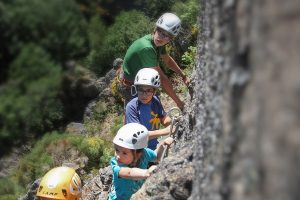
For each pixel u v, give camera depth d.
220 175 1.72
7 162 20.92
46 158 13.66
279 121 1.29
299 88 1.25
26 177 14.58
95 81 19.22
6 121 24.30
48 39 29.81
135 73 5.70
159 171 3.33
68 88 22.42
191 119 4.08
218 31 2.02
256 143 1.41
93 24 28.80
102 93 14.84
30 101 25.66
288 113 1.27
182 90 11.05
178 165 3.25
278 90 1.32
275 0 1.38
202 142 2.47
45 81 27.14
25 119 24.33
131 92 5.76
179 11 16.12
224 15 1.87
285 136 1.27
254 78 1.46
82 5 30.64
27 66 29.48
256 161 1.39
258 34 1.44
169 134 4.87
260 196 1.34
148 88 4.95
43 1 30.95
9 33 30.58
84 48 28.97
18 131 23.53
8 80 28.91
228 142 1.66
